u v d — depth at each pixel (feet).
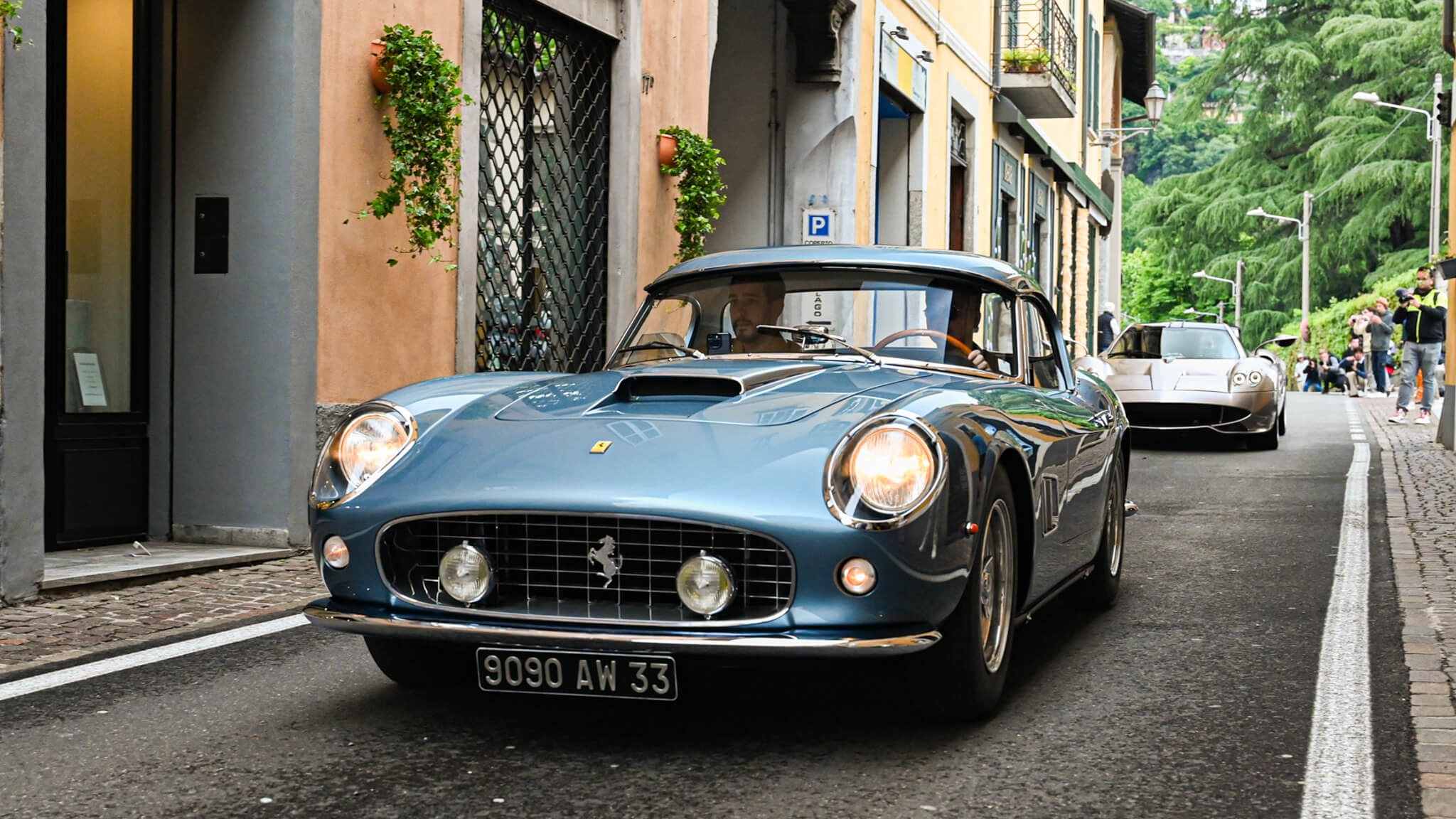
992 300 16.33
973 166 68.03
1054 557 15.16
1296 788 11.34
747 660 11.75
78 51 23.36
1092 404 17.88
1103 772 11.72
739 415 12.69
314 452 24.82
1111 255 139.54
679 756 12.10
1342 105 200.75
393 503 12.14
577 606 11.81
